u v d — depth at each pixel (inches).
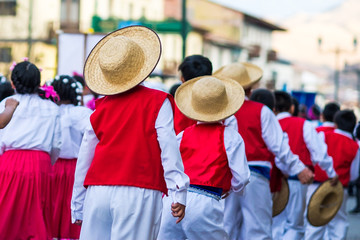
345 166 428.8
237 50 3068.4
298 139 391.5
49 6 1991.9
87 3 2034.9
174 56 2479.1
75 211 242.4
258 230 328.8
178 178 227.9
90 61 245.8
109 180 226.8
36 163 310.5
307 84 4124.0
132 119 230.2
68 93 359.9
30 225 308.2
